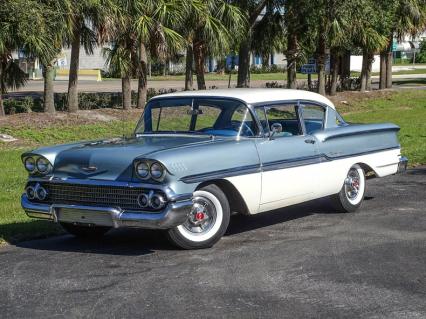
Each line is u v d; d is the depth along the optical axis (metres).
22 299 5.34
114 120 19.33
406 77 49.38
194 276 5.89
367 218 8.34
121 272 6.06
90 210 6.51
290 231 7.66
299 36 25.31
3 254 6.80
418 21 31.38
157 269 6.13
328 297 5.31
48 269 6.20
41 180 6.87
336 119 8.57
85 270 6.15
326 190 8.12
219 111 7.38
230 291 5.48
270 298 5.30
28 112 19.97
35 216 6.96
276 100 7.66
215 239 6.82
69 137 16.83
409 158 13.53
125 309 5.08
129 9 18.72
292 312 4.98
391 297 5.31
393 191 10.24
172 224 6.27
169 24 19.23
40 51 16.55
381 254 6.59
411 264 6.23
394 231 7.60
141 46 20.66
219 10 20.58
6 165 12.87
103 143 7.17
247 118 7.28
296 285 5.62
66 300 5.30
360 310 5.02
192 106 7.54
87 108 22.25
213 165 6.63
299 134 7.82
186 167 6.37
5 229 7.82
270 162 7.23
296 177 7.58
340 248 6.84
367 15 24.94
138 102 21.73
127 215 6.32
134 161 6.32
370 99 28.97
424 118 22.33
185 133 7.43
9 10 15.41
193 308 5.08
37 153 6.90
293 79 26.08
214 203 6.78
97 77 47.09
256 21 25.48
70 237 7.61
